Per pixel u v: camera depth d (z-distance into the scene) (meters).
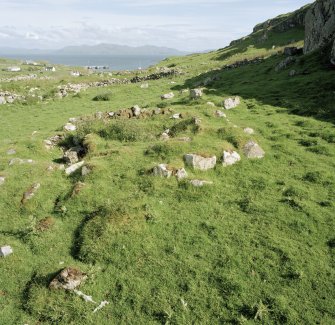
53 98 54.47
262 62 55.72
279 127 26.14
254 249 14.62
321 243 14.73
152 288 13.55
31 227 17.27
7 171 23.02
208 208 17.16
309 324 11.76
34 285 14.30
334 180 18.62
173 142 21.86
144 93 52.03
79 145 28.00
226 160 20.33
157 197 17.98
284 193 17.94
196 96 37.62
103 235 15.80
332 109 27.91
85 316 12.82
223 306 12.64
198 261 14.34
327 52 42.12
